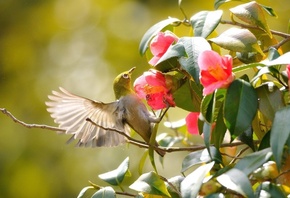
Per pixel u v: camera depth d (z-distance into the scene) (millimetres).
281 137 3992
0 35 7656
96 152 6660
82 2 7656
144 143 4180
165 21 4203
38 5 7707
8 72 7523
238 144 4152
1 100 7375
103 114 4270
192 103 4152
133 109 4262
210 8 6957
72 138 4250
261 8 4156
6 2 7684
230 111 4059
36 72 7488
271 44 4195
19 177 6934
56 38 7609
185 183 4035
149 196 4141
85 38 7504
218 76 4059
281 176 4074
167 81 4145
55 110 4254
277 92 4078
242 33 4113
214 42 4113
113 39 7332
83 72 7309
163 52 4137
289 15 6062
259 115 4129
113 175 4188
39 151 6961
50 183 6828
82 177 6727
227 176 4008
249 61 4156
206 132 4086
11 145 7051
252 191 3990
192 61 4066
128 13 7422
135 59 7152
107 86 7117
